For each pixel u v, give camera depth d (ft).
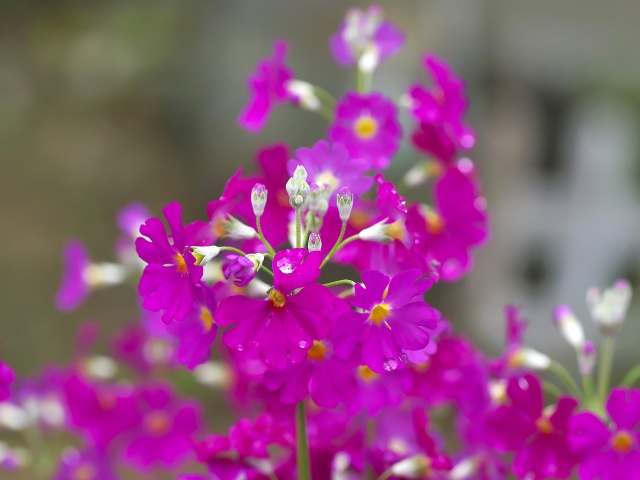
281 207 0.84
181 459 1.11
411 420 0.95
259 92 0.99
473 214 0.94
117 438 1.11
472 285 3.21
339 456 0.88
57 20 4.88
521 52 3.31
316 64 3.67
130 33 4.62
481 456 0.93
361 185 0.83
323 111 1.07
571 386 0.97
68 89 4.66
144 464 1.09
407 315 0.76
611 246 3.24
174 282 0.76
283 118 3.64
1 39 4.83
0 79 4.65
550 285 3.22
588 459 0.88
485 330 3.13
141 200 4.03
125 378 1.42
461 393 0.91
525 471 0.89
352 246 0.86
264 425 0.86
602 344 2.87
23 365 2.88
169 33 4.48
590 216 3.27
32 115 4.49
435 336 0.83
